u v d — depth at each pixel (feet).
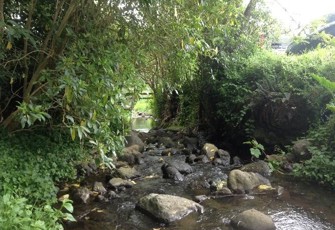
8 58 14.75
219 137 30.22
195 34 15.94
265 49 30.40
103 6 15.58
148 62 20.44
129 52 16.10
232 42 28.04
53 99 13.92
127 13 16.47
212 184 17.92
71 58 12.62
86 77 12.87
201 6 15.10
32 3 13.71
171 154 25.54
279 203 15.58
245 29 29.35
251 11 29.19
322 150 18.54
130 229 13.19
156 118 45.11
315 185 17.83
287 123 23.34
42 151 15.81
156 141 30.12
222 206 15.37
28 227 7.88
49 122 16.98
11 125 15.67
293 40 25.18
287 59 25.03
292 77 23.40
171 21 16.11
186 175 20.29
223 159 23.54
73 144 17.35
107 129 14.43
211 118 31.22
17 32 11.62
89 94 12.92
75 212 14.53
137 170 21.03
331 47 25.43
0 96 16.19
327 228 13.08
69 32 13.76
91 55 13.71
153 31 17.08
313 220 13.79
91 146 18.07
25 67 14.96
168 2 15.06
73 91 11.78
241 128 26.78
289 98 22.43
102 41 14.98
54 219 9.18
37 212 9.23
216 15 16.85
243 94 26.09
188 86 34.60
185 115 37.09
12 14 15.05
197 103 34.24
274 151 23.99
